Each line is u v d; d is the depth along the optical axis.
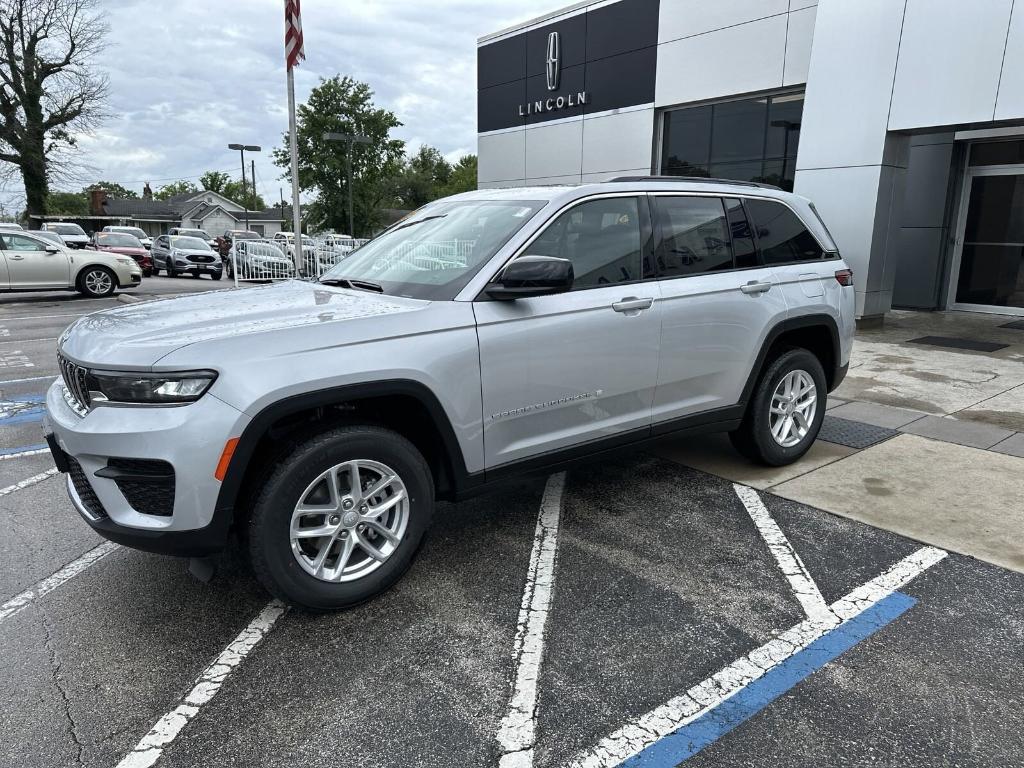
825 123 10.16
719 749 2.21
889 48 9.34
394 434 2.98
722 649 2.74
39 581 3.33
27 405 6.67
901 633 2.82
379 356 2.86
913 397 6.52
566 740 2.27
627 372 3.66
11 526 3.95
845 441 5.25
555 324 3.35
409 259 3.64
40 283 15.48
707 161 13.82
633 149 14.97
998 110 8.48
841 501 4.16
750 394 4.34
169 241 26.58
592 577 3.30
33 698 2.50
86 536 3.82
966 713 2.36
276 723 2.36
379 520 3.05
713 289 3.99
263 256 17.25
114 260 16.56
